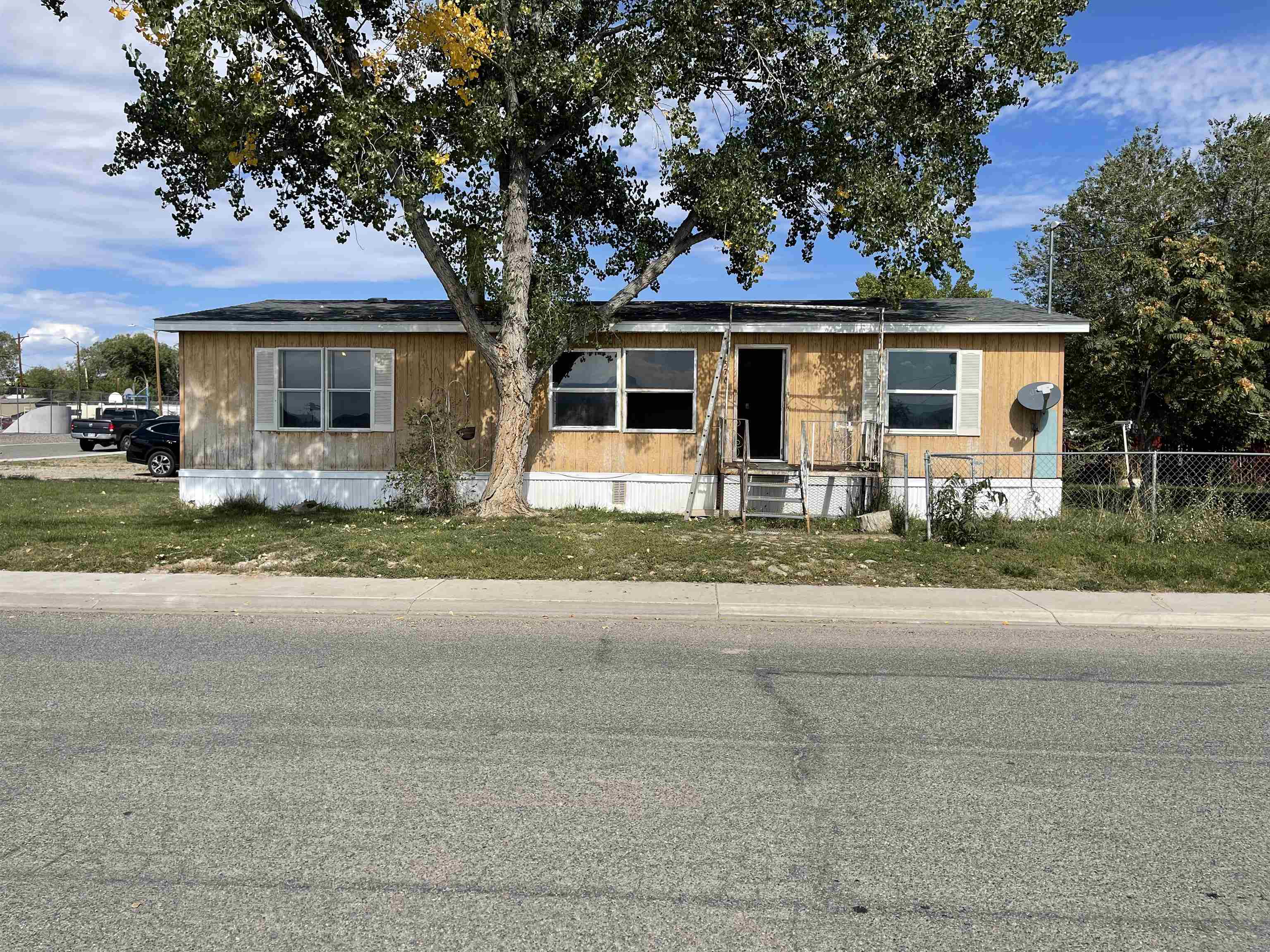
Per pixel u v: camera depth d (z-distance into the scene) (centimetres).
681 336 1505
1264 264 1892
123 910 324
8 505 1526
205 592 925
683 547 1128
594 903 331
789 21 1288
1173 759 486
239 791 432
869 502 1468
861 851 375
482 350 1384
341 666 670
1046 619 857
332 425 1557
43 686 611
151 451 2292
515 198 1351
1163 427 1773
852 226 1431
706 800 426
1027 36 1256
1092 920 323
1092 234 2547
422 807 415
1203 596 930
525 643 754
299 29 1202
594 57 1241
